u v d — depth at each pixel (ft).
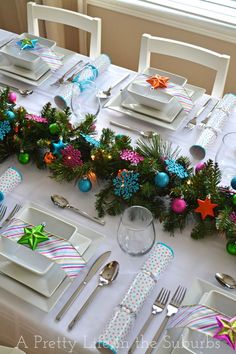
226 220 3.07
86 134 3.82
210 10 6.70
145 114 4.24
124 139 3.69
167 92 4.22
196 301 2.74
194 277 2.99
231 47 6.72
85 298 2.83
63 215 3.40
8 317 2.86
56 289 2.77
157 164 3.40
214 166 3.40
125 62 7.98
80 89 4.36
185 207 3.27
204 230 3.22
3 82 4.70
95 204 3.45
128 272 2.99
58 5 7.06
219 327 2.35
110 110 4.42
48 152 3.68
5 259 2.90
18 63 4.69
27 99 4.49
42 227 2.90
